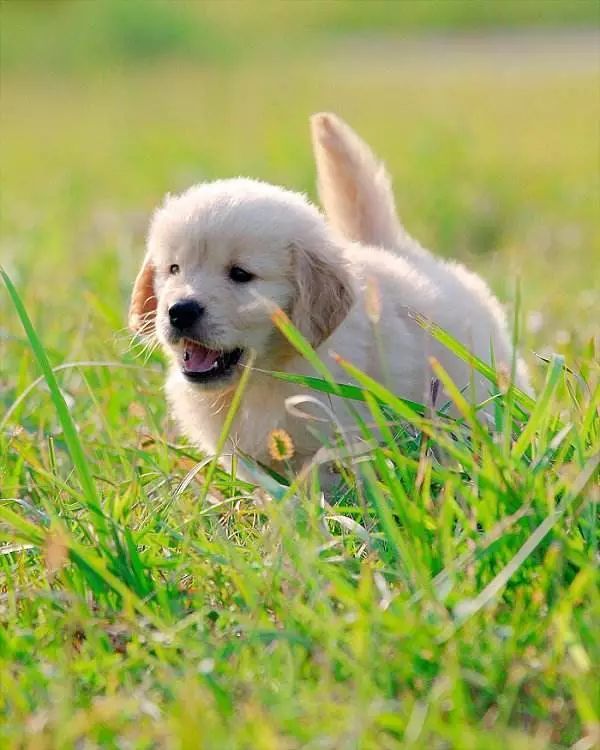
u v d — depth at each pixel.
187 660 4.55
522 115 25.19
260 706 4.14
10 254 12.81
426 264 7.91
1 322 9.88
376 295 5.53
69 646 4.74
